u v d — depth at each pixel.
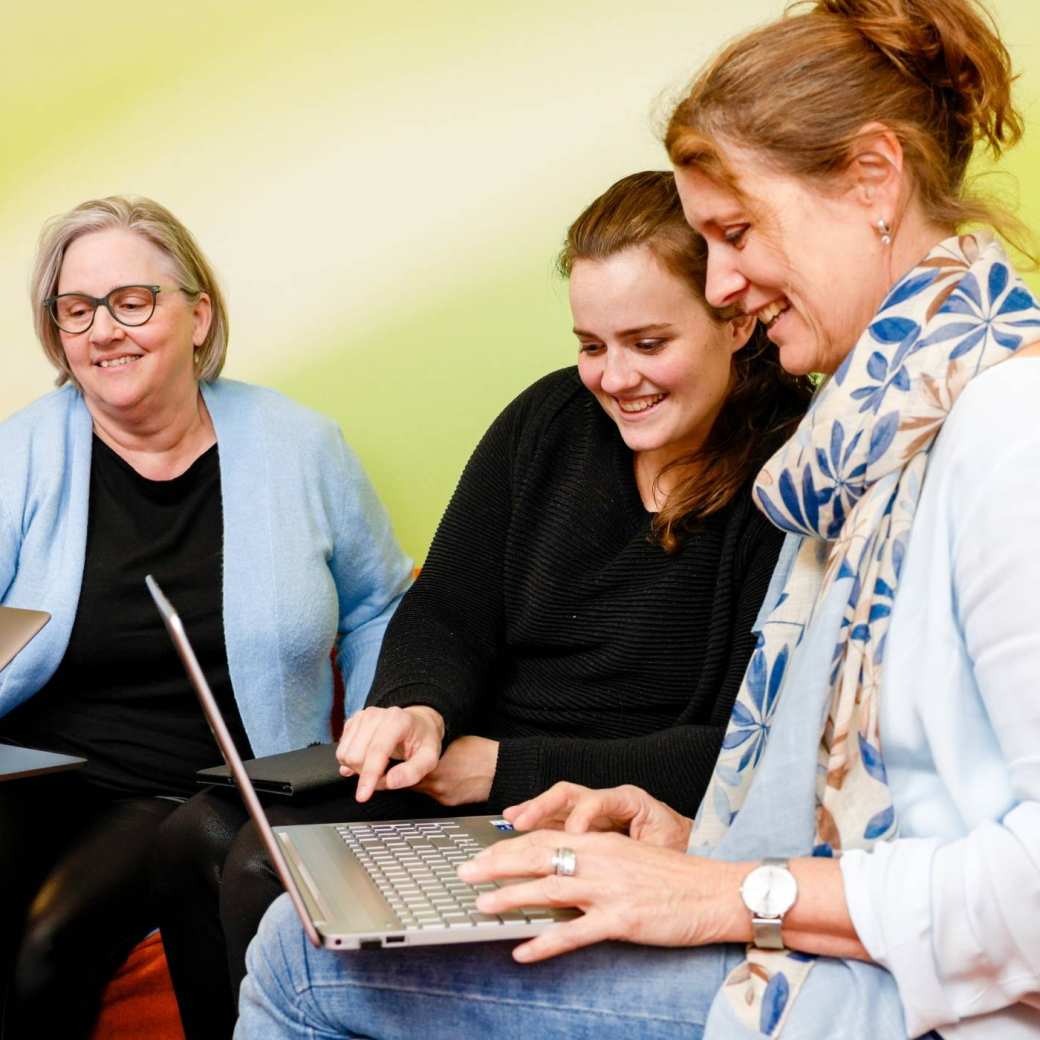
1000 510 1.01
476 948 1.13
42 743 2.12
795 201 1.19
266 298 2.68
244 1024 1.19
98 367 2.14
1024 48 2.22
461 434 2.61
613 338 1.64
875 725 1.13
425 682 1.76
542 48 2.49
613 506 1.78
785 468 1.28
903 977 1.01
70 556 2.14
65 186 2.76
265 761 1.78
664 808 1.45
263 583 2.17
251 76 2.65
